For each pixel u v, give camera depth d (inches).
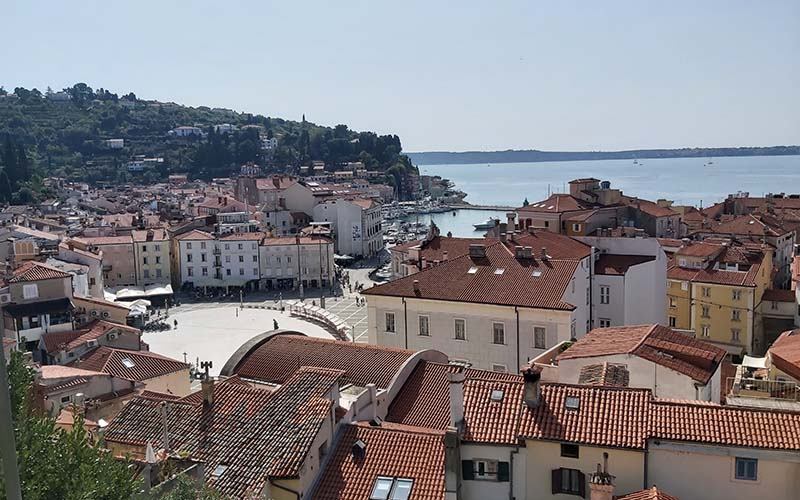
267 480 1567.4
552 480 1483.8
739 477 1362.0
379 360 2330.2
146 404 1911.9
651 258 3863.2
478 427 1551.4
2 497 1074.7
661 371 1873.8
